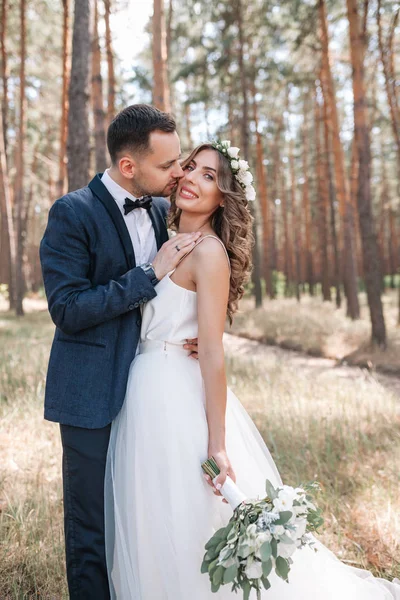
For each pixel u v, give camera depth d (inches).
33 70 693.3
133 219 91.6
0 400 211.0
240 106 812.6
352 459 163.8
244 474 85.9
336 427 182.7
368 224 412.5
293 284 1175.6
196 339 88.3
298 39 543.5
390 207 1187.9
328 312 660.1
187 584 78.0
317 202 932.0
